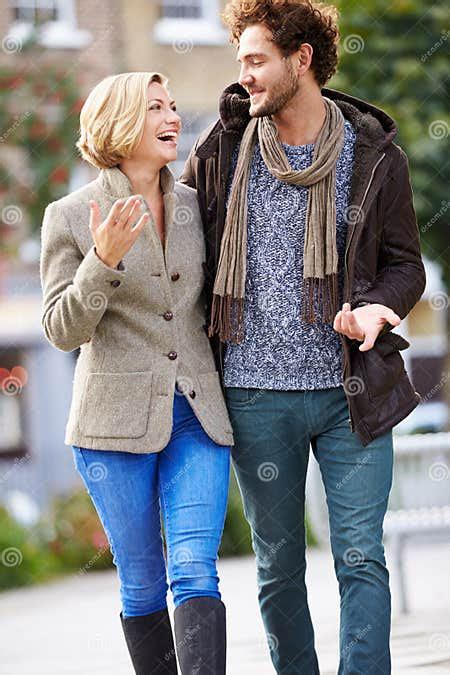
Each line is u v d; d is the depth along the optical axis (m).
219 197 9.27
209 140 9.37
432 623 15.70
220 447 9.05
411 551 25.62
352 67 23.69
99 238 8.41
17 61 30.02
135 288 8.93
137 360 8.96
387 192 9.21
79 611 20.11
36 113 29.73
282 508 9.38
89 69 33.59
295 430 9.23
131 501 9.01
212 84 36.81
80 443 9.02
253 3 8.97
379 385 9.07
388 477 9.27
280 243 9.12
